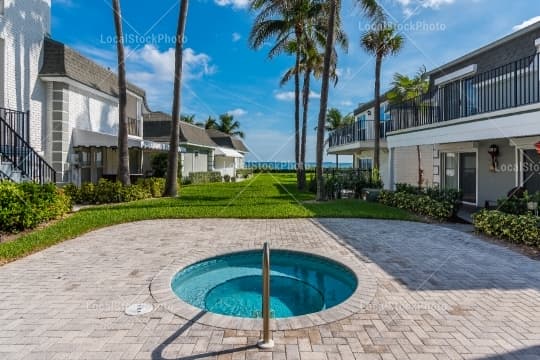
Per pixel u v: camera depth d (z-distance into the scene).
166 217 13.52
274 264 8.86
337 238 10.21
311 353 4.10
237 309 6.33
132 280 6.52
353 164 37.62
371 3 18.20
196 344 4.29
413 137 16.27
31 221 10.60
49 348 4.16
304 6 24.36
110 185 17.53
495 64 15.41
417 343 4.32
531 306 5.42
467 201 17.94
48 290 6.01
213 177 40.59
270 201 18.75
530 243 8.90
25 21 15.63
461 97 14.45
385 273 6.98
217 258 8.39
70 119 17.69
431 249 8.91
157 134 35.78
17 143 14.03
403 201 15.88
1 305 5.39
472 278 6.69
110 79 21.97
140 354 4.05
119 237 10.23
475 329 4.68
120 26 17.56
